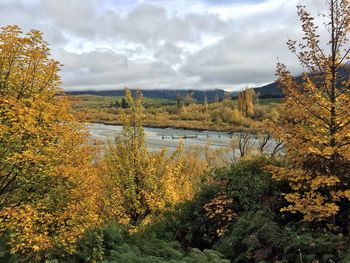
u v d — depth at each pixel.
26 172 8.86
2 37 8.79
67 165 9.48
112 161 14.28
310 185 9.44
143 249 9.70
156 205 13.57
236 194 11.30
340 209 9.81
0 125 8.06
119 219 12.91
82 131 10.57
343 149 8.88
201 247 11.19
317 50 9.66
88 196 10.11
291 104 10.04
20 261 8.19
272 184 11.12
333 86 9.56
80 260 9.19
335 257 7.51
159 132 94.31
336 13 9.32
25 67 9.39
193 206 12.38
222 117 93.44
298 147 9.72
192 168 26.81
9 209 8.02
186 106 135.75
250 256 8.50
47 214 8.80
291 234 8.49
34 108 8.74
